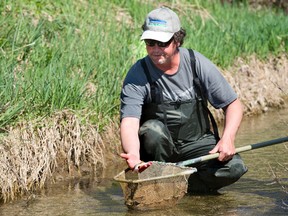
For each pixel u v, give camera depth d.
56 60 10.05
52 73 9.50
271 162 9.00
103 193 7.91
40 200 7.67
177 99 7.35
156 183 7.03
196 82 7.32
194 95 7.39
